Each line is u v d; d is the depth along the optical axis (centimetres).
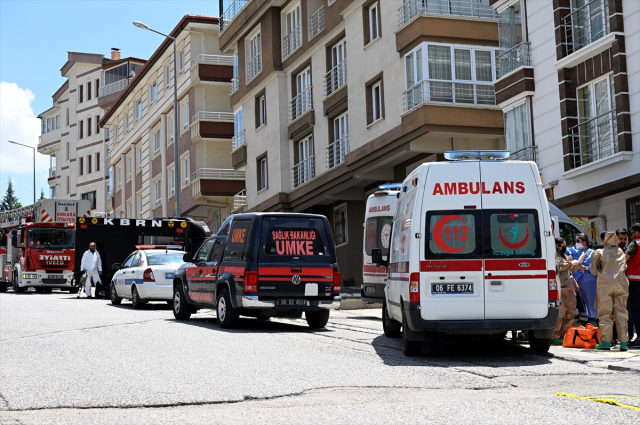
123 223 2700
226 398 746
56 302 2345
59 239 3281
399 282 1141
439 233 1055
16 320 1627
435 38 2391
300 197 3244
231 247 1512
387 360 1027
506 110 2345
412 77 2448
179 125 4491
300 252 1470
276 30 3441
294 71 3341
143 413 671
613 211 2045
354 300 2083
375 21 2716
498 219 1057
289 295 1449
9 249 3644
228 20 3950
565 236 1644
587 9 2070
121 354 1070
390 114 2559
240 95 3797
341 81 2952
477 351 1144
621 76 1912
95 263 2564
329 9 3009
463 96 2405
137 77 5178
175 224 2752
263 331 1433
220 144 4197
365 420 634
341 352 1103
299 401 735
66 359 1026
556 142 2138
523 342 1259
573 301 1272
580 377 880
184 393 771
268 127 3503
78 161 7112
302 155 3306
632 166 1895
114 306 2141
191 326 1500
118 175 6156
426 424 616
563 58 2094
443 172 1065
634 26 1898
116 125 6150
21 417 658
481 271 1046
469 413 659
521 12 2283
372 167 2706
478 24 2438
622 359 1014
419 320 1043
